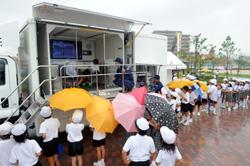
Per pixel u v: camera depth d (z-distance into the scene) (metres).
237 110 11.79
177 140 6.83
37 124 5.82
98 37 8.73
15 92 6.03
